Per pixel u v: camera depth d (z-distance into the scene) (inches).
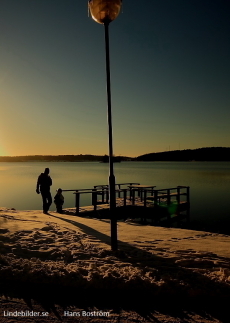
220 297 149.3
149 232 340.8
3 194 1501.0
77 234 302.8
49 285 164.6
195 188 1672.0
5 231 301.3
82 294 155.3
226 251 247.9
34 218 410.3
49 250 233.3
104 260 212.2
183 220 768.3
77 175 3127.5
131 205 722.8
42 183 500.7
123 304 144.9
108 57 251.4
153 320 130.6
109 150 252.4
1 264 189.6
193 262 207.3
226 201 1151.6
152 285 158.4
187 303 145.8
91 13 250.8
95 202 623.8
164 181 2087.8
